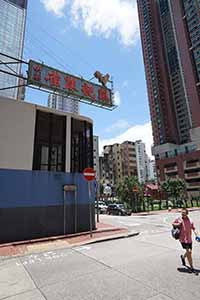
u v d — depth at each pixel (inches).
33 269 234.4
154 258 259.8
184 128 3422.7
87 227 457.1
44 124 524.1
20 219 374.6
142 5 4328.3
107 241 380.5
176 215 988.6
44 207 404.5
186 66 3371.1
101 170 4126.5
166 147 3329.2
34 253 303.0
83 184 473.7
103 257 272.7
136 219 826.8
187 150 3137.3
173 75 3715.6
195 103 3157.0
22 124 415.8
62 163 469.1
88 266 236.8
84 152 529.3
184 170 2888.8
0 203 361.4
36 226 388.5
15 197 377.1
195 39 3309.5
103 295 163.2
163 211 1278.3
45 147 537.6
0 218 357.7
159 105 3661.4
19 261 267.4
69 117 498.6
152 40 3993.6
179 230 230.7
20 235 369.1
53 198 420.2
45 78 464.1
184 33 3467.0
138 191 1363.2
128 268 223.9
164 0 3983.8
